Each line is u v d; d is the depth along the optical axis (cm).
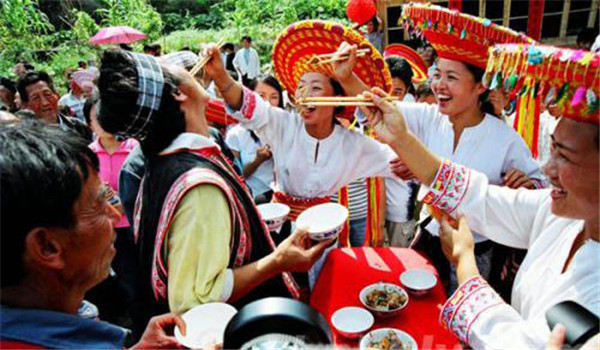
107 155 228
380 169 180
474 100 152
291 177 179
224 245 98
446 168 111
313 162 175
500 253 152
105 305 237
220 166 110
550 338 65
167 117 103
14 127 63
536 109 156
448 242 109
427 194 113
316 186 176
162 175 104
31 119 68
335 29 157
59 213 61
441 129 165
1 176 57
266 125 173
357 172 180
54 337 62
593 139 71
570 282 82
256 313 58
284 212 162
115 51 100
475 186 110
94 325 68
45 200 59
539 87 73
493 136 154
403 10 157
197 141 107
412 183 228
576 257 83
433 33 145
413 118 173
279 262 112
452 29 135
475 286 93
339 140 174
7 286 62
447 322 95
